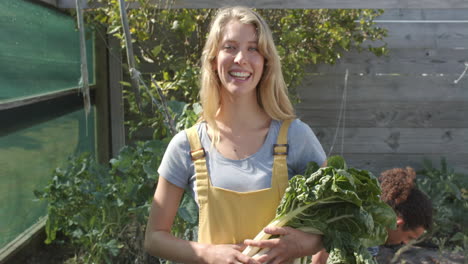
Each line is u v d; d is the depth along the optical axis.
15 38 3.45
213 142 1.75
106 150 5.09
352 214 1.62
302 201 1.64
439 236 4.50
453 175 4.95
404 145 5.33
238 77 1.74
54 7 4.16
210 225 1.71
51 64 4.11
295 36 4.33
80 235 3.55
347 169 1.66
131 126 4.66
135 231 3.93
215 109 1.81
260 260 1.62
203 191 1.72
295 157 1.75
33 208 3.94
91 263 3.48
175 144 1.80
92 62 4.98
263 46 1.74
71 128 4.51
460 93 5.22
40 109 3.83
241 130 1.78
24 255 3.73
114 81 5.03
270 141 1.75
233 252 1.65
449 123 5.29
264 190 1.68
